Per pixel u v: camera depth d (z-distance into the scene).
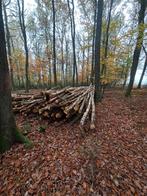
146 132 6.84
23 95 8.70
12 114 5.20
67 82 30.02
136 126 7.38
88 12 17.98
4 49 4.74
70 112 6.57
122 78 20.31
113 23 14.23
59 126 6.58
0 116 5.00
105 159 4.51
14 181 3.97
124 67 17.06
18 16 16.16
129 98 12.84
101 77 13.45
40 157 4.60
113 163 4.43
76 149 4.93
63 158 4.49
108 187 3.66
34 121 7.11
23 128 6.38
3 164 4.57
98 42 9.40
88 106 7.23
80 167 4.13
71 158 4.48
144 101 11.79
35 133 6.05
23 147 5.09
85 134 5.95
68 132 6.08
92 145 5.04
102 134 6.09
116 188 3.67
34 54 28.47
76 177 3.84
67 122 6.84
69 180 3.77
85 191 3.52
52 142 5.40
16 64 21.88
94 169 4.00
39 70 24.08
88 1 17.14
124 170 4.25
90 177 3.84
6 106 5.00
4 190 3.81
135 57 12.80
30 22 23.03
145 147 5.64
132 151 5.23
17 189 3.75
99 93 10.77
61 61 27.03
